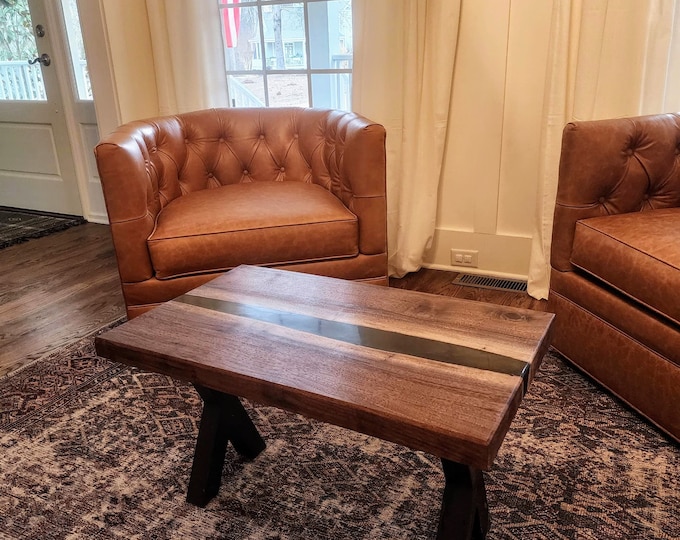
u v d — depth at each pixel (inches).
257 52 113.3
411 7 88.9
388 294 51.2
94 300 98.1
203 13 108.4
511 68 91.9
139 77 118.3
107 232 136.0
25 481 55.2
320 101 110.7
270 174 95.6
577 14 81.0
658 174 69.8
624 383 62.1
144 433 61.9
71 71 133.7
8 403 68.1
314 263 78.3
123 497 52.8
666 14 76.3
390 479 54.1
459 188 101.5
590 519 48.3
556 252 71.3
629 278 59.1
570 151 66.9
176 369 42.0
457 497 38.5
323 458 57.2
